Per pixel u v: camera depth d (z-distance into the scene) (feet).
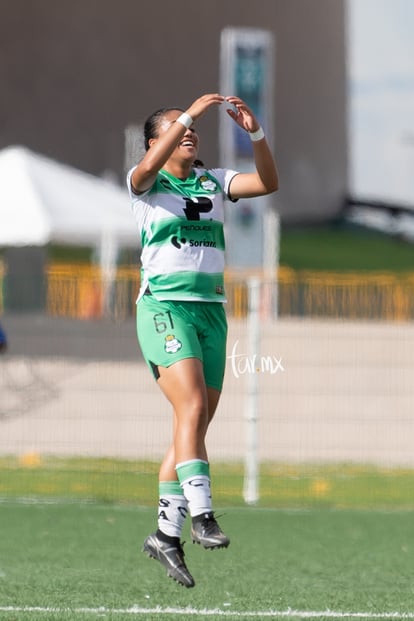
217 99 76.48
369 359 207.21
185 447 74.18
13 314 248.32
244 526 129.49
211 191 78.69
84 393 200.23
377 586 93.97
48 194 253.85
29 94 634.43
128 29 650.84
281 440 197.26
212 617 80.28
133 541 115.96
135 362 203.10
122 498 151.12
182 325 76.28
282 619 79.97
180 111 80.23
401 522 133.49
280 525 130.41
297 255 545.44
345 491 162.20
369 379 204.85
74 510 138.62
